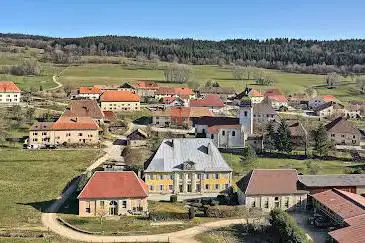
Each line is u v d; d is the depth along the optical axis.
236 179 144.00
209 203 123.25
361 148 195.75
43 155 173.12
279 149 180.38
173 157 134.00
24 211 114.62
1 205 118.19
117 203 114.81
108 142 197.75
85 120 197.88
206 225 108.69
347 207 106.94
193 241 99.19
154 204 122.06
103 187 115.31
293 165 162.50
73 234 101.81
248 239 100.75
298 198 121.19
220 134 189.25
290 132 187.50
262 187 120.19
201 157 135.12
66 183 138.88
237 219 112.94
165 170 131.25
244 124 192.12
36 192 130.12
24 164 159.62
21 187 134.12
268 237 101.56
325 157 175.25
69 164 161.12
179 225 108.12
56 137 191.50
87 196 113.25
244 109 191.75
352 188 125.00
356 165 165.50
